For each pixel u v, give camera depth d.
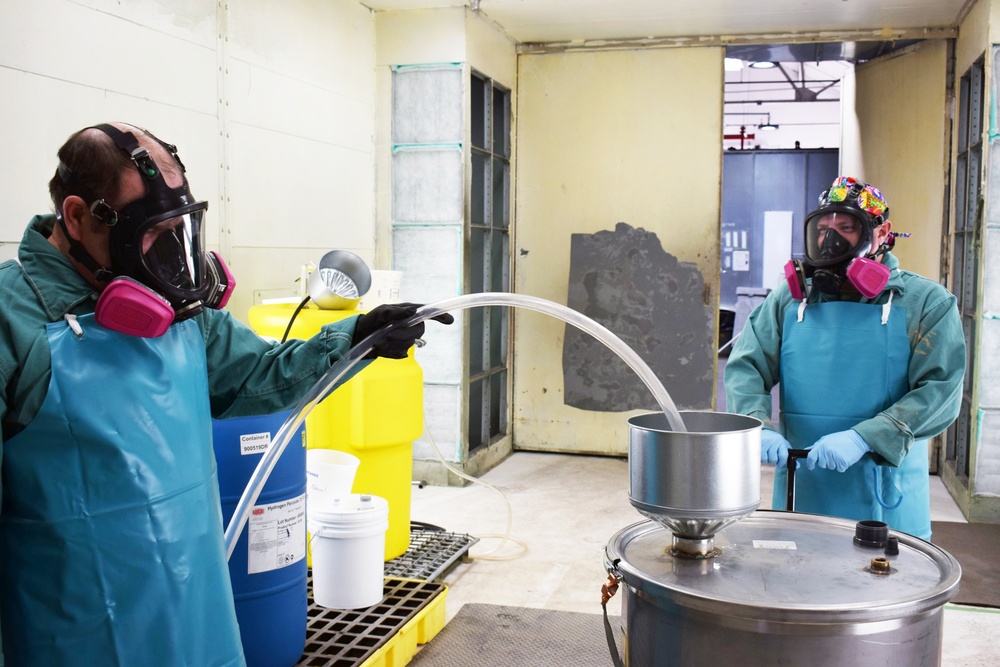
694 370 5.37
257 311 3.24
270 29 3.83
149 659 1.24
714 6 4.64
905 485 2.16
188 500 1.30
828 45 5.21
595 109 5.40
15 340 1.17
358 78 4.66
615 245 5.43
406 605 2.68
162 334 1.26
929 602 1.15
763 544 1.45
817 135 13.03
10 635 1.23
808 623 1.11
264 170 3.82
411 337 1.63
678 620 1.23
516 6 4.70
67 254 1.26
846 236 2.12
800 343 2.24
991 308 4.07
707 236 5.29
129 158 1.20
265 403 1.64
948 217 5.00
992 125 4.05
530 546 3.64
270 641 2.20
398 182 4.86
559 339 5.57
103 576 1.21
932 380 2.07
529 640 2.70
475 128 5.09
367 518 2.63
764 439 2.04
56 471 1.19
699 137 5.26
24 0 2.55
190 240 1.28
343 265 3.15
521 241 5.59
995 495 4.11
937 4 4.50
